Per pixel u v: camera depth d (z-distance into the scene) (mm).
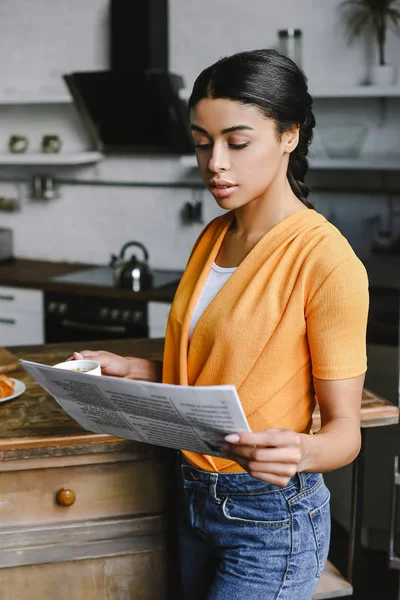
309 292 1322
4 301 4391
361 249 4266
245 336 1368
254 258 1396
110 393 1318
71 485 1822
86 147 4852
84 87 4262
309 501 1444
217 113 1319
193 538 1573
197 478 1493
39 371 1403
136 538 1876
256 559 1434
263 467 1162
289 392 1388
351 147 3959
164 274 4582
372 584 2914
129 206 4793
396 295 3152
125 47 4230
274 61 1340
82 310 4199
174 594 1932
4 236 5000
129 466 1846
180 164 4633
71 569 1856
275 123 1341
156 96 4156
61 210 4965
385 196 4199
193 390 1157
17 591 1836
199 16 4398
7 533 1803
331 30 4168
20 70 4879
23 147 4824
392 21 4059
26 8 4785
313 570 1466
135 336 4098
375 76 3986
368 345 3225
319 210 4328
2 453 1715
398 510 2973
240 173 1343
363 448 2021
